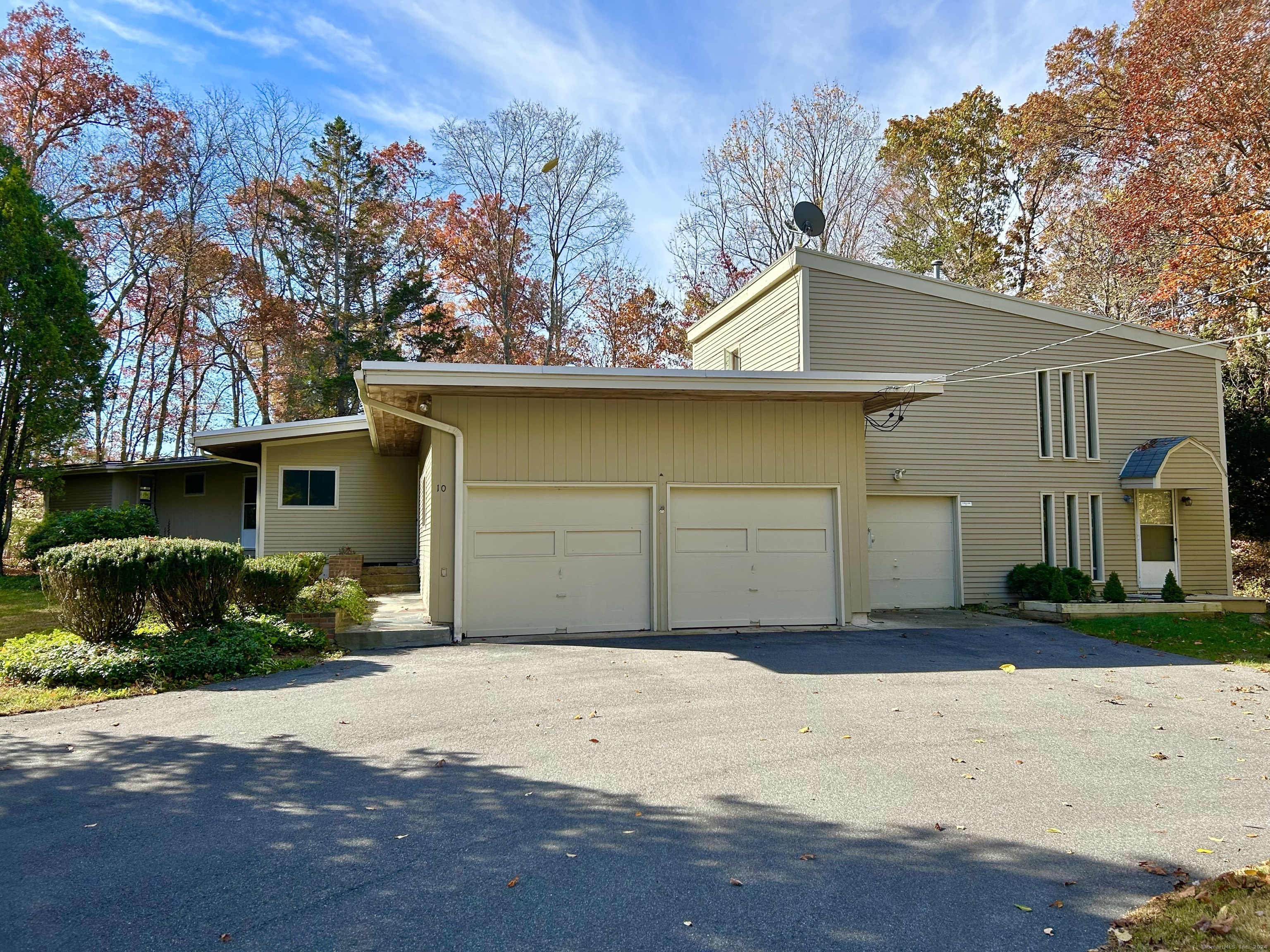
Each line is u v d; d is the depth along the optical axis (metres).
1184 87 20.69
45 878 3.54
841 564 11.67
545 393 10.52
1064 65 25.58
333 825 4.16
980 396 14.56
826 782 4.88
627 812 4.36
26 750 5.47
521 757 5.33
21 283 17.25
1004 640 10.46
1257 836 4.13
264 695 7.11
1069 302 27.92
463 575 10.46
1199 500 15.63
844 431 11.84
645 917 3.23
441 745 5.59
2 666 7.70
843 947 3.02
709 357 18.25
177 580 8.47
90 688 7.29
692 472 11.25
